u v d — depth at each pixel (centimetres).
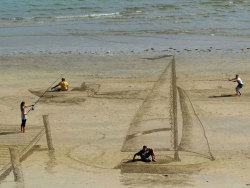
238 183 1574
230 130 2083
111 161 1775
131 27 4584
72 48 3734
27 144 1942
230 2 6066
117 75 2973
